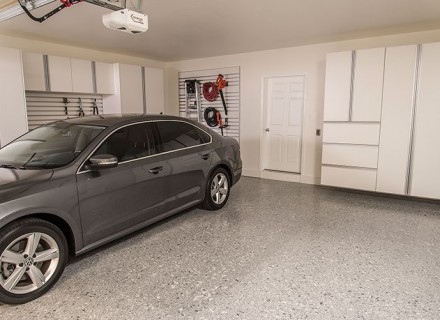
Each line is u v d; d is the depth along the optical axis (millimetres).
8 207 1993
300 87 6086
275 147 6535
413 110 4266
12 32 4656
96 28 4469
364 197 4953
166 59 7215
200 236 3328
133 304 2156
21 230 2078
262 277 2504
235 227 3590
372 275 2541
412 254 2932
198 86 7094
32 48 5137
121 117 3170
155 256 2869
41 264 2309
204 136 3943
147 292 2301
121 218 2764
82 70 5465
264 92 6391
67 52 5629
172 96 7695
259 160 6602
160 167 3125
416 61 4164
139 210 2932
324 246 3092
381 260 2803
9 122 4305
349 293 2281
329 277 2506
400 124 4363
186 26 4410
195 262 2758
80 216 2422
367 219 3898
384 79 4383
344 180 4855
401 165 4430
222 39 5230
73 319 2004
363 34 4906
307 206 4438
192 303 2166
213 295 2258
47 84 4980
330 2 3486
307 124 5902
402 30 4672
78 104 5812
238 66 6570
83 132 2840
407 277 2512
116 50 6109
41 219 2191
